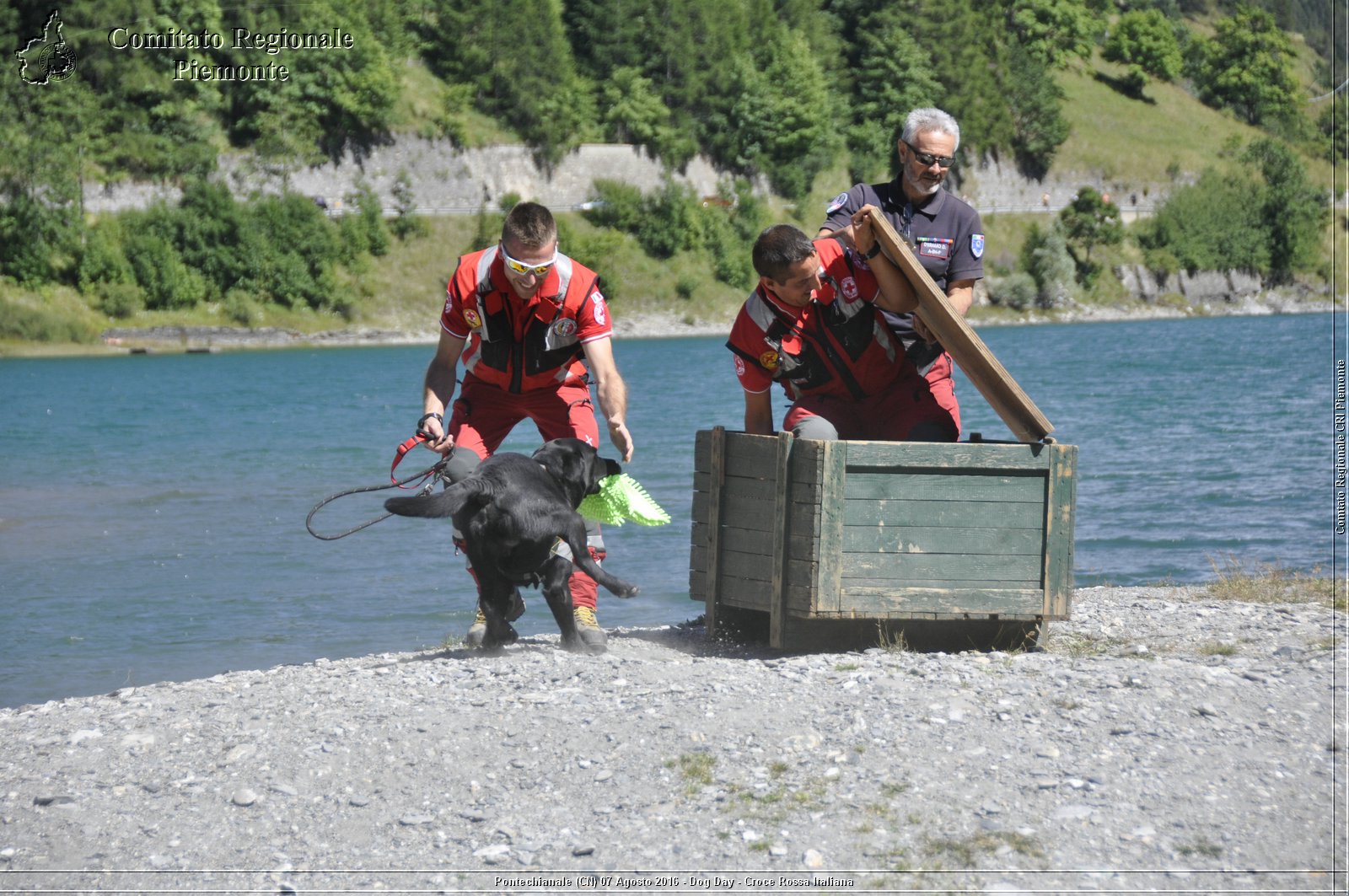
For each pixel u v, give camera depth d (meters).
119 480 52.78
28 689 21.78
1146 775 12.27
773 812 11.70
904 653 16.69
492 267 17.50
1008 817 11.48
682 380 118.00
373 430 75.62
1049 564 16.97
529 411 18.70
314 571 32.50
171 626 26.48
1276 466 48.03
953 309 16.41
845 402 18.62
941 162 17.77
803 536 16.67
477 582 17.61
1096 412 73.19
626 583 16.83
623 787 12.32
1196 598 21.92
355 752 13.33
